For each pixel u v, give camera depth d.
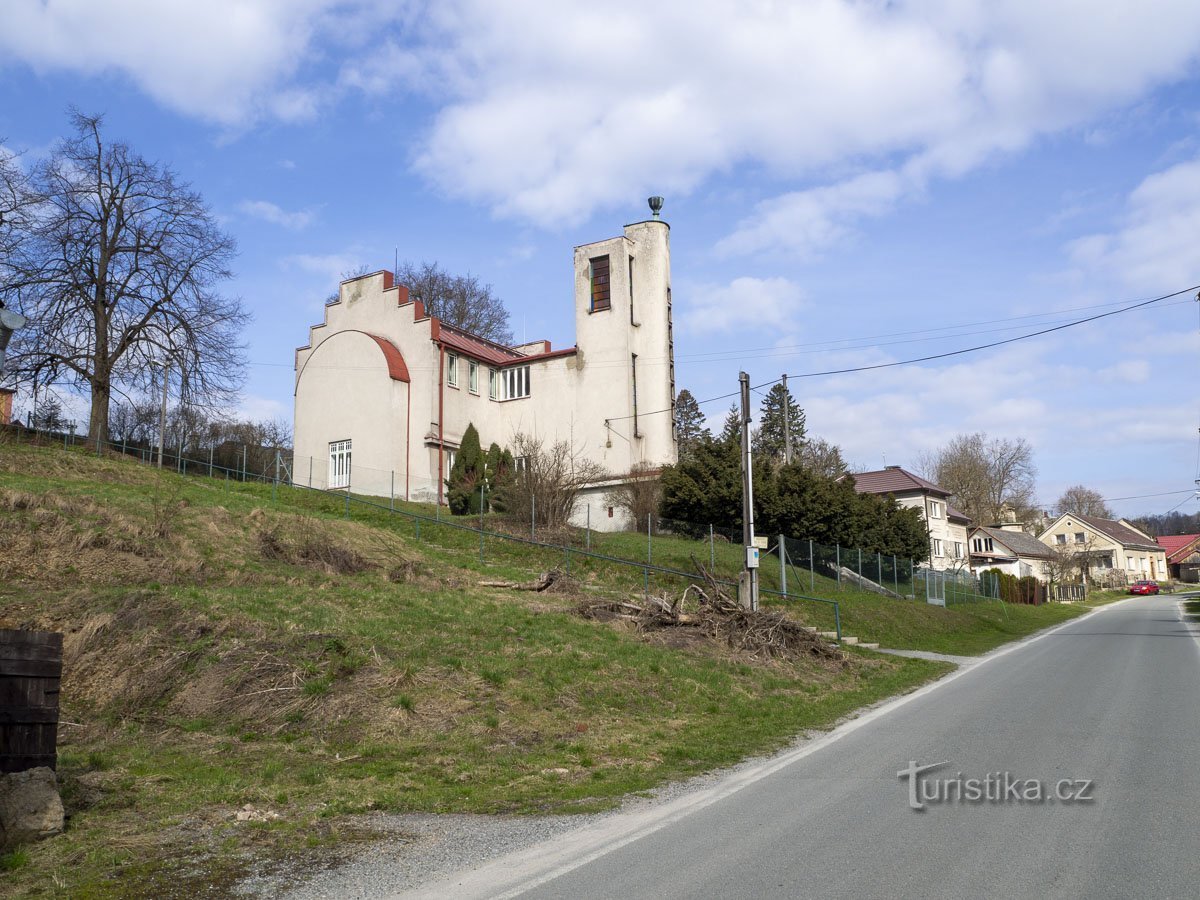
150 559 17.50
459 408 41.34
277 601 16.08
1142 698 14.47
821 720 13.68
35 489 21.34
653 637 18.70
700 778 9.67
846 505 38.88
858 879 5.89
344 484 39.84
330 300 43.25
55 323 35.03
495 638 16.14
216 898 5.94
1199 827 7.01
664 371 41.59
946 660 23.28
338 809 8.28
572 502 35.25
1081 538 105.06
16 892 6.08
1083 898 5.46
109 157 36.72
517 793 9.06
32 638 7.71
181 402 38.97
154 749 10.41
